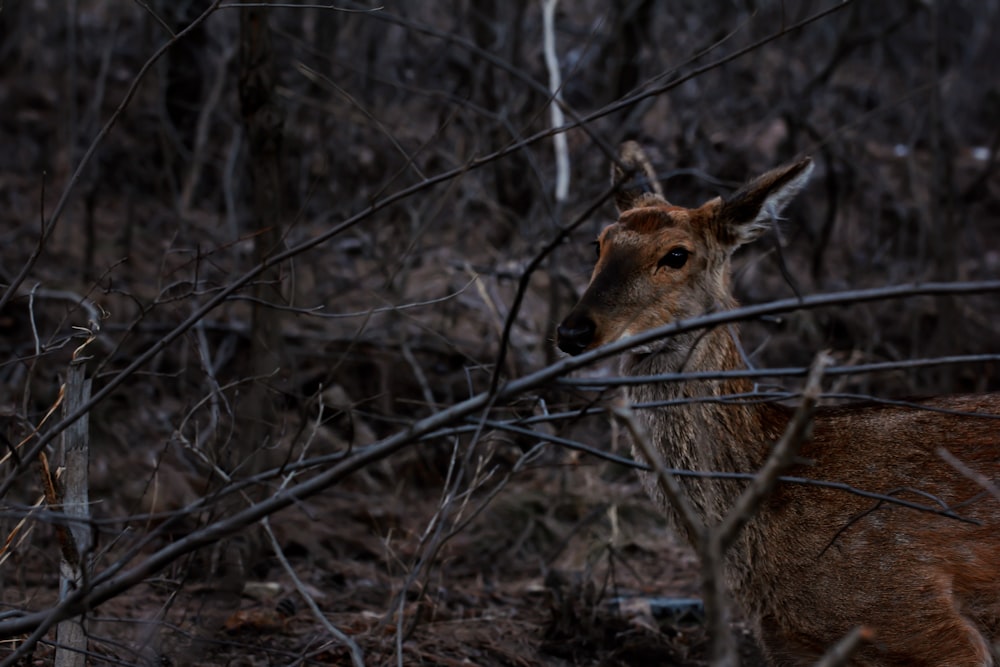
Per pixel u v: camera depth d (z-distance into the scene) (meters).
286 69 14.64
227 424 8.09
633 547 8.92
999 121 18.92
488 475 6.17
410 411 10.69
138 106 15.16
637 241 5.91
